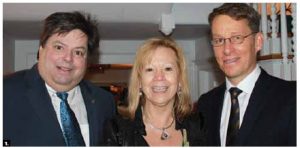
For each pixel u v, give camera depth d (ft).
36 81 5.59
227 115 5.59
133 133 5.16
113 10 7.34
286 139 4.82
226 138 5.36
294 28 8.24
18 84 5.58
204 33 9.99
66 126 5.52
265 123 4.99
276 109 4.99
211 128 5.60
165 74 5.22
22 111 5.39
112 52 11.11
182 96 5.50
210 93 6.06
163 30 7.64
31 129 5.32
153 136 5.25
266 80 5.37
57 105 5.66
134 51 11.19
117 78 11.62
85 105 5.95
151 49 5.25
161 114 5.32
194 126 5.35
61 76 5.35
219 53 5.33
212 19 5.38
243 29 5.16
